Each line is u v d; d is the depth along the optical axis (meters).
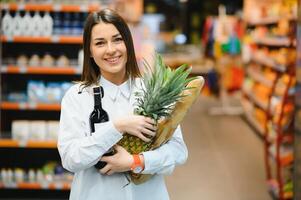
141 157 2.09
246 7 11.28
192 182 6.14
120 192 2.18
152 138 2.12
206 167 6.79
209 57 11.98
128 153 2.10
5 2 5.29
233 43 11.25
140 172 2.11
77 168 2.11
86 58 2.25
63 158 2.15
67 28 5.42
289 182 5.34
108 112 2.20
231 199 5.54
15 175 5.32
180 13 17.50
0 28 5.30
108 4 5.49
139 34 8.37
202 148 7.88
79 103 2.21
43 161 5.57
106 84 2.24
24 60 5.38
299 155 3.74
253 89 9.71
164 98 2.04
